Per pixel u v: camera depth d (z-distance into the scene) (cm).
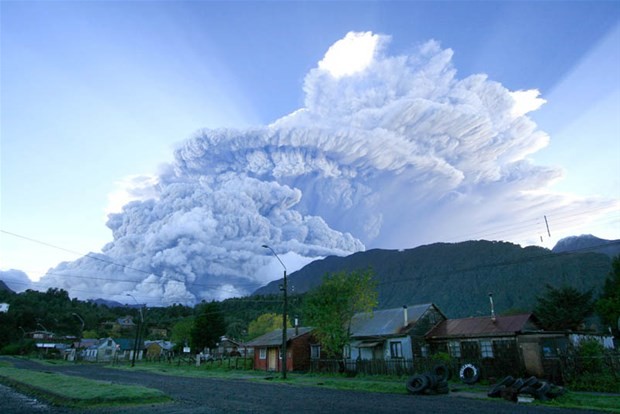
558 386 1978
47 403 1883
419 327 3741
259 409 1611
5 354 11112
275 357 4619
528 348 2386
